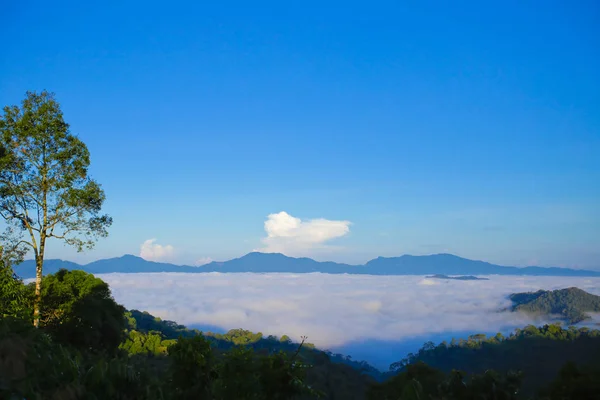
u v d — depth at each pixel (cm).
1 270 2347
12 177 2628
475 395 1062
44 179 2662
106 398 421
